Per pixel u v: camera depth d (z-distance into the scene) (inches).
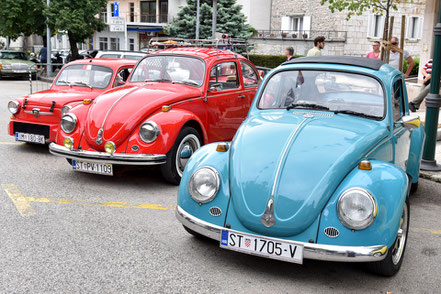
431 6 598.2
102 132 240.8
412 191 259.1
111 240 180.7
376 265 152.7
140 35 1482.5
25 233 185.5
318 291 146.8
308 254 140.7
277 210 144.2
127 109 245.8
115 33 1551.4
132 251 171.3
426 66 440.8
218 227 152.4
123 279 150.3
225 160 161.5
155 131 238.7
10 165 292.5
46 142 320.8
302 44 1209.4
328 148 155.5
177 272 156.2
